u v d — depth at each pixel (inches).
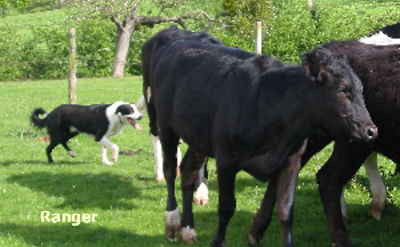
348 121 205.2
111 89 890.1
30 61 1055.0
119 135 544.4
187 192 281.1
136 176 400.2
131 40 1126.4
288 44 846.5
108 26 1115.9
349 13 929.5
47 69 1059.9
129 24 1099.3
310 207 326.0
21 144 505.0
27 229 296.8
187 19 1205.1
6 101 781.9
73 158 458.3
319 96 211.9
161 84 284.2
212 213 319.3
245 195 349.1
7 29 1074.1
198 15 1117.7
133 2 1080.8
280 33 855.1
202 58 265.7
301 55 213.8
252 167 237.8
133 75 1118.4
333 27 852.0
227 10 1027.3
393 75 245.9
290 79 225.0
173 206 283.3
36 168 419.5
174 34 313.0
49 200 344.8
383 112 248.1
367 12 975.6
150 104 328.8
